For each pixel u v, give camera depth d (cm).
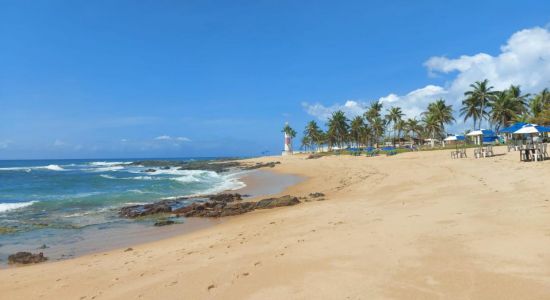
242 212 1834
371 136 10475
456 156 3650
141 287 708
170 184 3803
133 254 1091
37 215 1978
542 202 1036
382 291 549
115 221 1786
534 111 5975
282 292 589
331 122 10306
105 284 772
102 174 6116
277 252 835
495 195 1258
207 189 3281
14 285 843
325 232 1001
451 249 702
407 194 1616
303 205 1831
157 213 1961
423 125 9244
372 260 692
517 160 2544
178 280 716
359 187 2323
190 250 1025
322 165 5466
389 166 3597
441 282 558
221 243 1073
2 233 1534
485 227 834
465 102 6562
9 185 3962
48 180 4566
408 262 657
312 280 625
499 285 526
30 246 1319
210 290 639
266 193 2762
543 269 564
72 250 1250
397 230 903
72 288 773
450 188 1595
